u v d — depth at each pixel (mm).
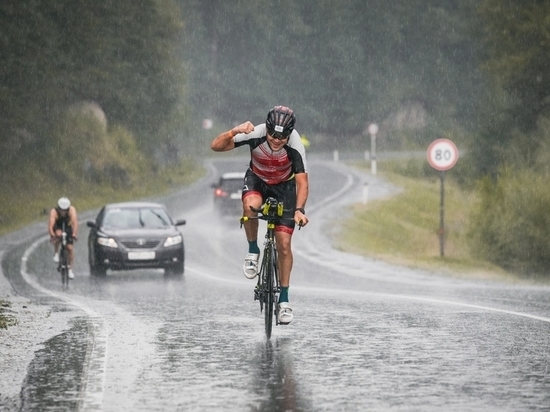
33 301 44188
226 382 21859
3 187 148250
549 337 28562
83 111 181250
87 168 172250
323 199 131875
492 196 77688
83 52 184625
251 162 28172
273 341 28078
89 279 62031
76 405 19562
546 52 123375
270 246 28875
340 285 52312
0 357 25406
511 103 129750
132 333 30078
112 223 64750
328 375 22609
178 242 62625
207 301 41969
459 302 39469
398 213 122188
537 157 95438
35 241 94188
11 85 158875
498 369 23281
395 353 25719
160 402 19797
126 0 198875
